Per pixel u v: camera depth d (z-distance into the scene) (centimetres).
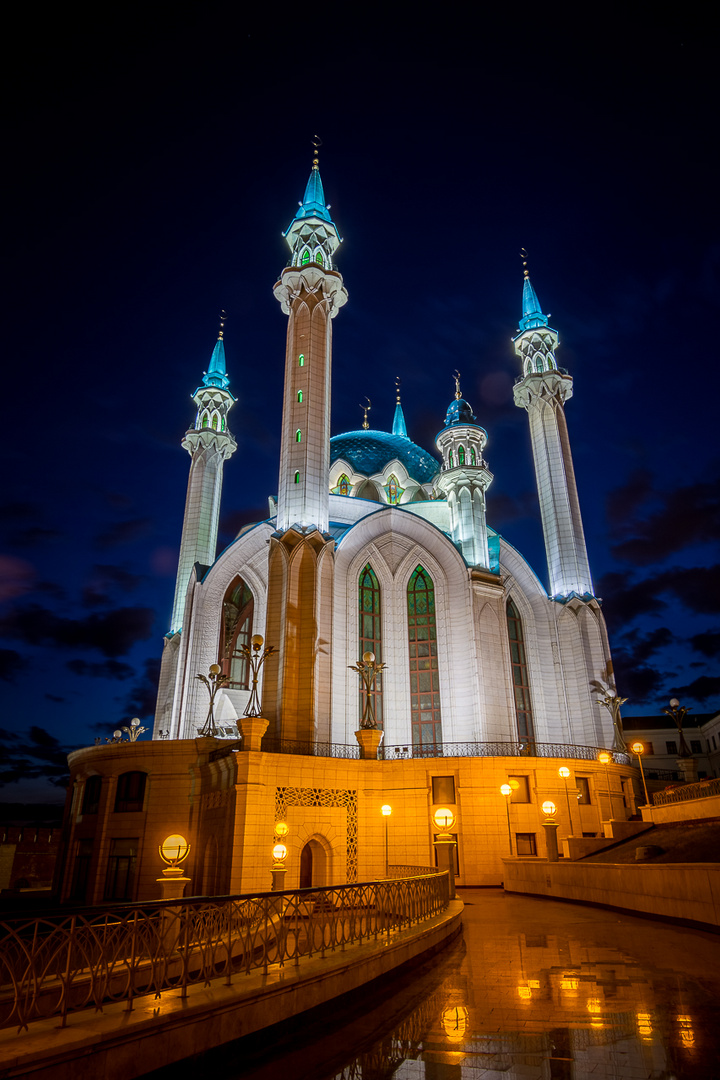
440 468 6650
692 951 1424
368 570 4744
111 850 3688
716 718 6925
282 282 5250
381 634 4606
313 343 4953
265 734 3788
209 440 5991
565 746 4603
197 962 975
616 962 1321
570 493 5584
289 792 3331
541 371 6094
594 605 5138
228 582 4931
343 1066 777
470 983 1174
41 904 3781
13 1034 667
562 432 5844
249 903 971
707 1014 945
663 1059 765
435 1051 821
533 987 1134
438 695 4450
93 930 766
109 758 3859
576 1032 878
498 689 4378
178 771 3684
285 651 3916
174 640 5284
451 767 3634
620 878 2233
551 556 5475
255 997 859
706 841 2400
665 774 6194
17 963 698
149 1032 722
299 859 3244
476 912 2272
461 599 4575
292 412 4772
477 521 5047
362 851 3453
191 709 4534
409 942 1300
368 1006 1036
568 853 3291
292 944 1284
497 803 3591
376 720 4369
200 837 3522
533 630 5047
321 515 4450
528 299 6575
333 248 5547
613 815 4012
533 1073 734
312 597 4088
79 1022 707
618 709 4794
